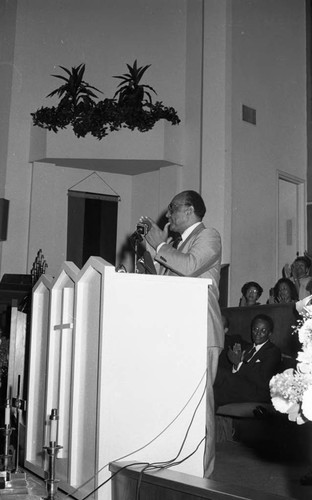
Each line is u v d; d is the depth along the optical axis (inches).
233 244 406.6
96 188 459.2
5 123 431.8
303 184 470.6
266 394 219.1
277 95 456.8
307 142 476.4
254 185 429.1
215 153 413.7
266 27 454.3
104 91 450.6
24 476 127.1
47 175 433.7
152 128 428.8
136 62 436.8
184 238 154.1
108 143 425.7
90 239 452.8
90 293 123.6
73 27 452.8
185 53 450.9
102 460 114.9
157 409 121.7
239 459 178.7
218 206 406.6
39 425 143.0
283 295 335.9
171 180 438.6
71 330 128.9
